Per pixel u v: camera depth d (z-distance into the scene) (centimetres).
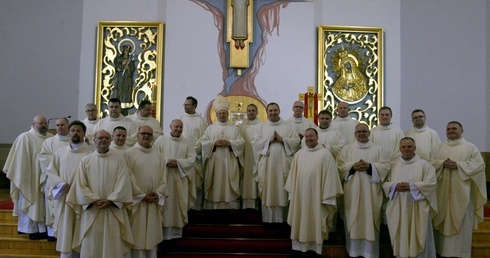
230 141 699
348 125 772
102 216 539
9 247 644
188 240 641
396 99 1014
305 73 1007
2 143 996
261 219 693
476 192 619
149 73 999
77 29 1009
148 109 773
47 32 1012
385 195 612
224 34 1009
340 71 1012
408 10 1027
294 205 612
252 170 712
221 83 996
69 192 538
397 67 1020
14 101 1002
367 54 1020
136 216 574
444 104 1015
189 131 760
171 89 990
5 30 1013
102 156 549
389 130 715
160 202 586
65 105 995
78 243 543
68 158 573
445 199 612
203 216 692
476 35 1026
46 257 606
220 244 636
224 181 698
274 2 1021
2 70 1008
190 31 1005
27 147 653
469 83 1018
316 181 602
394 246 579
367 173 599
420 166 586
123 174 548
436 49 1025
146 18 1012
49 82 1002
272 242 640
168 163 631
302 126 733
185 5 1009
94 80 996
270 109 704
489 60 1018
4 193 894
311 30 1016
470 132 1010
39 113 998
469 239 609
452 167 605
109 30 1005
